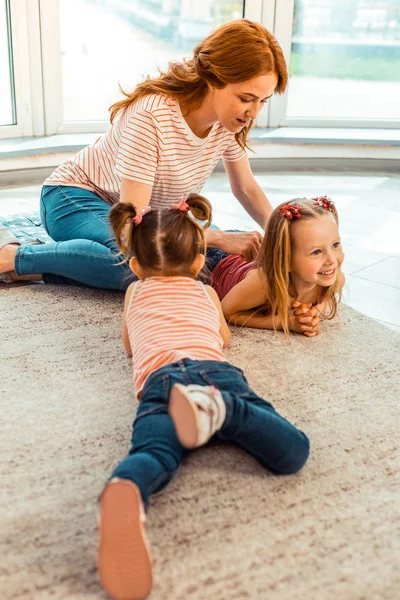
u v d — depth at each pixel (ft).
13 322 6.18
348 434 4.70
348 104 13.26
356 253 8.54
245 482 4.18
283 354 5.72
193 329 4.62
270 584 3.46
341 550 3.70
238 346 5.80
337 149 12.48
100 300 6.70
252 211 6.95
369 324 6.40
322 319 6.43
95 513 3.93
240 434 3.98
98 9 11.74
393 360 5.73
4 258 6.79
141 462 3.64
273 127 13.12
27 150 10.95
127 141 5.84
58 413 4.85
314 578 3.51
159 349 4.46
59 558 3.60
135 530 3.29
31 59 11.49
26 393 5.08
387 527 3.89
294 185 11.54
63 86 12.01
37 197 10.39
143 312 4.77
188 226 4.95
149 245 4.90
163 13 12.10
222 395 3.89
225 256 6.56
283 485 4.17
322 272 5.61
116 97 12.40
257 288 5.84
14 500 4.02
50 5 11.34
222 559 3.60
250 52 5.25
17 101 11.63
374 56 12.92
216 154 6.31
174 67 5.82
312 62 12.90
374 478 4.28
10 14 11.14
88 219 6.63
